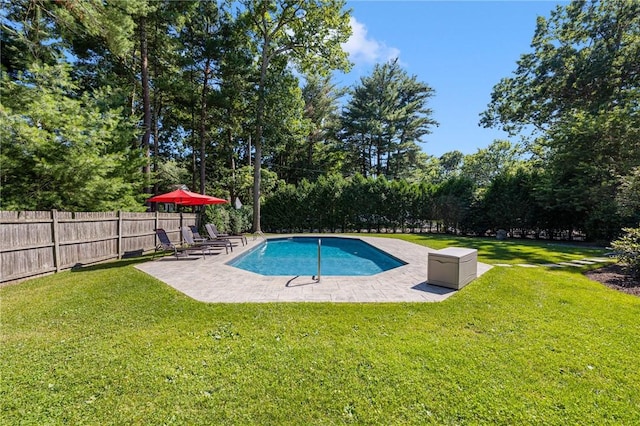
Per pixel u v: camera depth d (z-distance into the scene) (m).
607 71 15.66
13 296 5.13
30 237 6.41
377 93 29.11
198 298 4.99
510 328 3.79
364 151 31.41
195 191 21.78
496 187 16.81
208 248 10.52
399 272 7.00
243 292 5.34
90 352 3.21
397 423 2.20
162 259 8.95
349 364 2.95
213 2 16.84
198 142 21.36
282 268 9.57
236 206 18.25
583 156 13.60
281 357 3.09
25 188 8.05
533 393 2.52
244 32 17.47
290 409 2.35
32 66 8.72
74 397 2.49
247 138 23.62
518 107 20.42
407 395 2.50
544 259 8.95
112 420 2.24
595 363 2.97
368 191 19.19
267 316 4.18
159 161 19.55
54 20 9.85
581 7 17.09
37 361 3.03
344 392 2.54
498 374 2.78
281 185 21.77
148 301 4.82
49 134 8.09
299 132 21.09
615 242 7.04
